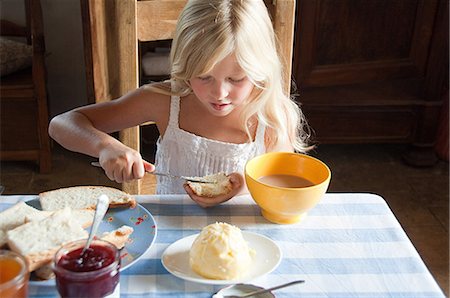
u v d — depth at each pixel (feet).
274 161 3.56
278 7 4.56
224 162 4.41
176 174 4.56
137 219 3.21
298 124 4.84
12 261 2.50
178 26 3.91
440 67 8.41
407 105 8.68
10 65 8.07
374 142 8.96
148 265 2.88
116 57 4.55
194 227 3.24
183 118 4.46
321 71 8.43
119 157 3.46
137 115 4.51
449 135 8.98
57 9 8.89
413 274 2.87
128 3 4.36
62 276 2.44
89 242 2.63
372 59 8.45
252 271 2.80
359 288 2.75
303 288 2.73
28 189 8.01
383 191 8.26
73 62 9.27
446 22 8.16
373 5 8.08
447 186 8.46
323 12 8.05
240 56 3.61
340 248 3.07
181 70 3.85
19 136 8.21
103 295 2.50
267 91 4.11
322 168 3.39
